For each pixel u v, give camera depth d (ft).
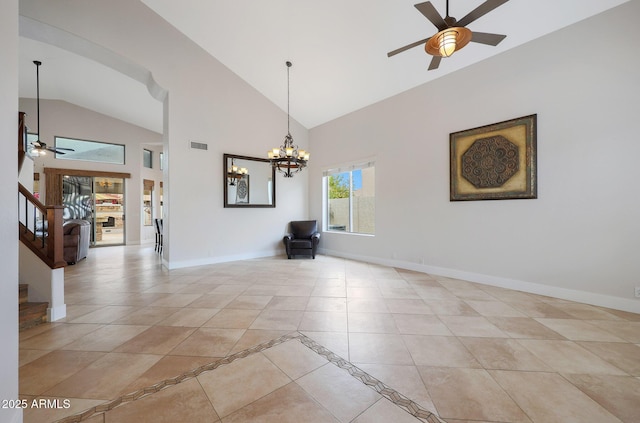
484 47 11.67
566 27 9.99
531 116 10.78
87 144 25.11
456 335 7.41
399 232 15.98
